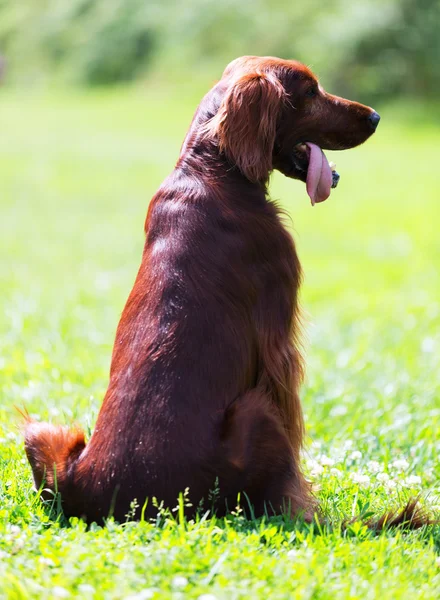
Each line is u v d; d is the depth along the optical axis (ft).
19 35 202.49
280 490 15.67
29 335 32.94
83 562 13.47
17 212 75.61
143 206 81.46
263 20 161.27
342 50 141.08
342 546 14.78
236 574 13.30
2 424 21.67
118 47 179.63
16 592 12.71
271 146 17.35
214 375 15.65
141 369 15.52
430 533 16.33
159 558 13.52
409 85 139.44
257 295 16.57
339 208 80.53
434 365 33.60
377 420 25.68
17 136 121.19
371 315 44.83
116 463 15.12
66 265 54.60
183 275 16.14
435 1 138.31
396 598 13.25
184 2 179.63
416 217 76.02
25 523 15.65
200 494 15.08
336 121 19.39
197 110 18.62
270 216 17.21
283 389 16.85
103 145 115.55
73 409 23.07
